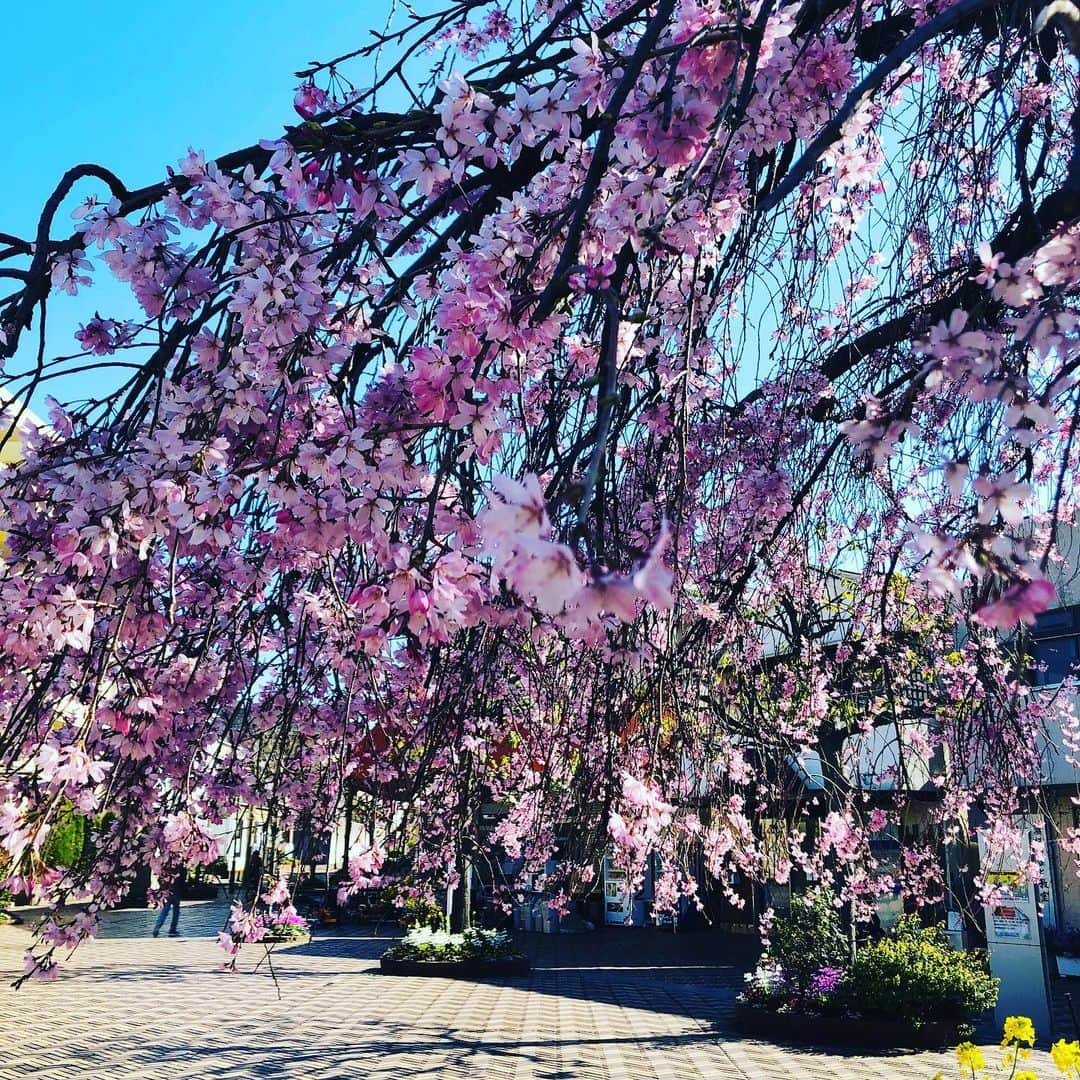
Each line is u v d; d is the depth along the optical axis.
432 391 1.53
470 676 3.07
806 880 9.05
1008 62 2.96
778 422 3.54
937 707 6.01
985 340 1.41
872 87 1.38
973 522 1.33
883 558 4.52
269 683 3.93
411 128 1.84
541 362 2.24
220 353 1.99
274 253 1.89
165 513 1.84
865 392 3.52
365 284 2.23
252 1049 6.97
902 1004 7.31
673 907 6.40
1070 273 1.43
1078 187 1.53
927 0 2.88
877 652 4.99
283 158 1.77
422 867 5.45
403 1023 8.17
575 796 3.70
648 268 2.25
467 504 1.95
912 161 3.31
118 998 9.43
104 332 2.31
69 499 1.95
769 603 4.74
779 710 5.59
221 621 3.08
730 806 5.09
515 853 6.68
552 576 0.86
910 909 9.49
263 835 3.54
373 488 1.73
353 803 4.16
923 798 6.99
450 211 2.32
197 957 12.89
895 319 3.23
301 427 2.11
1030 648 4.87
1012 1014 7.96
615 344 1.25
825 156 2.33
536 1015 8.71
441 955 11.64
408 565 1.49
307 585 3.30
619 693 2.83
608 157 1.75
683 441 1.82
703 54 1.67
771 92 1.88
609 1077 6.17
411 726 3.71
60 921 2.89
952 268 3.18
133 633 2.15
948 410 3.41
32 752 2.20
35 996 9.44
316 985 10.52
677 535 1.85
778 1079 6.11
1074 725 7.17
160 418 2.07
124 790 2.82
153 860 3.07
